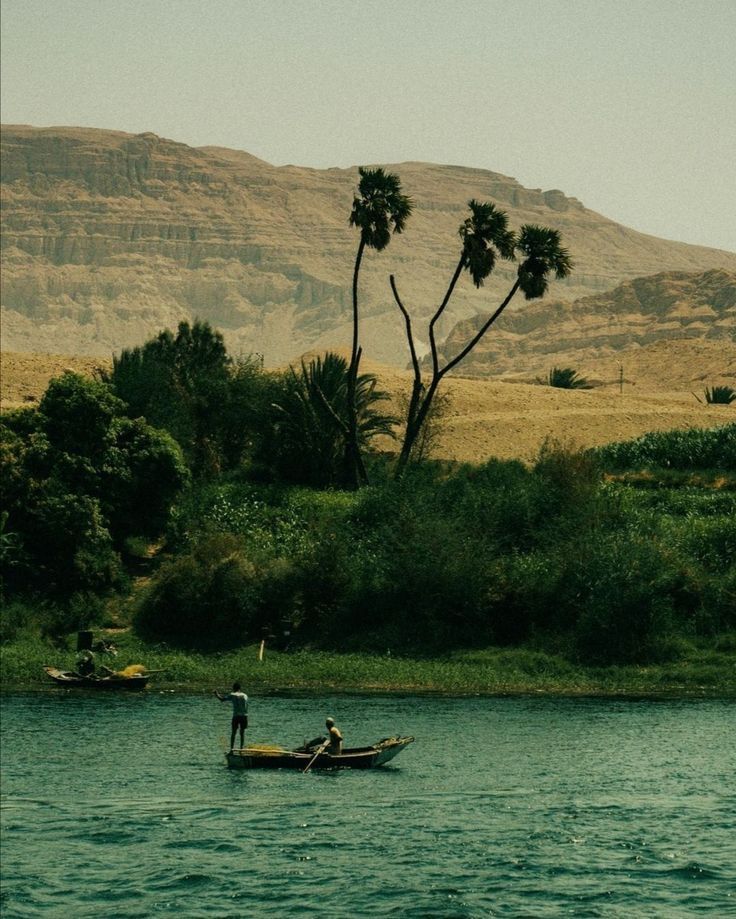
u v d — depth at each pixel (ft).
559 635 178.40
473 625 181.37
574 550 183.21
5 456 194.08
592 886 85.30
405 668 170.60
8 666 170.60
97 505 194.59
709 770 117.39
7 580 189.88
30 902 84.33
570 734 134.41
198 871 89.56
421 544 185.57
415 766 120.78
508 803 106.32
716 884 85.61
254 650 180.34
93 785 113.80
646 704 152.56
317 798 109.19
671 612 177.17
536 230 209.87
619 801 106.11
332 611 185.37
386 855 92.22
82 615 185.98
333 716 145.18
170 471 207.31
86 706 152.25
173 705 153.28
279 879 87.71
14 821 101.81
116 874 89.45
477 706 151.74
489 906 81.87
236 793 111.24
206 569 186.91
